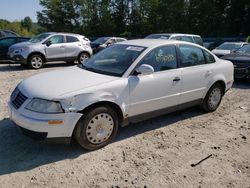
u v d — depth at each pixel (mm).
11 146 4438
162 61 5129
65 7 63406
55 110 3914
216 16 47438
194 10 48219
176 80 5238
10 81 9352
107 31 60438
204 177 3844
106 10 59844
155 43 5227
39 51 12625
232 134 5258
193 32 48656
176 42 5500
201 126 5570
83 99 4070
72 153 4289
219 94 6402
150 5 54969
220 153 4512
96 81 4379
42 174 3756
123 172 3871
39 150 4344
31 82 4473
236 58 9805
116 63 4891
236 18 45750
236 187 3670
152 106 4988
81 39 14250
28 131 3971
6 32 17281
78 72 4805
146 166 4039
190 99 5680
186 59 5562
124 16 60688
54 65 14125
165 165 4086
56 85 4219
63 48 13398
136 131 5184
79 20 64188
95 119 4270
